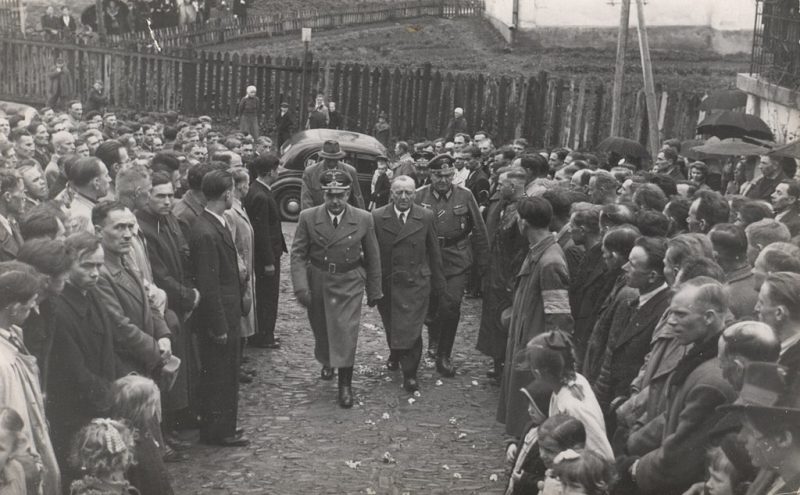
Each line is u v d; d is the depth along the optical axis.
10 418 4.94
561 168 14.25
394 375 11.17
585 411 5.68
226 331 8.72
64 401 6.62
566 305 8.41
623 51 25.09
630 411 6.26
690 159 19.25
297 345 12.25
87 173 8.30
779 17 18.41
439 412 9.95
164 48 33.75
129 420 5.88
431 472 8.32
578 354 8.71
